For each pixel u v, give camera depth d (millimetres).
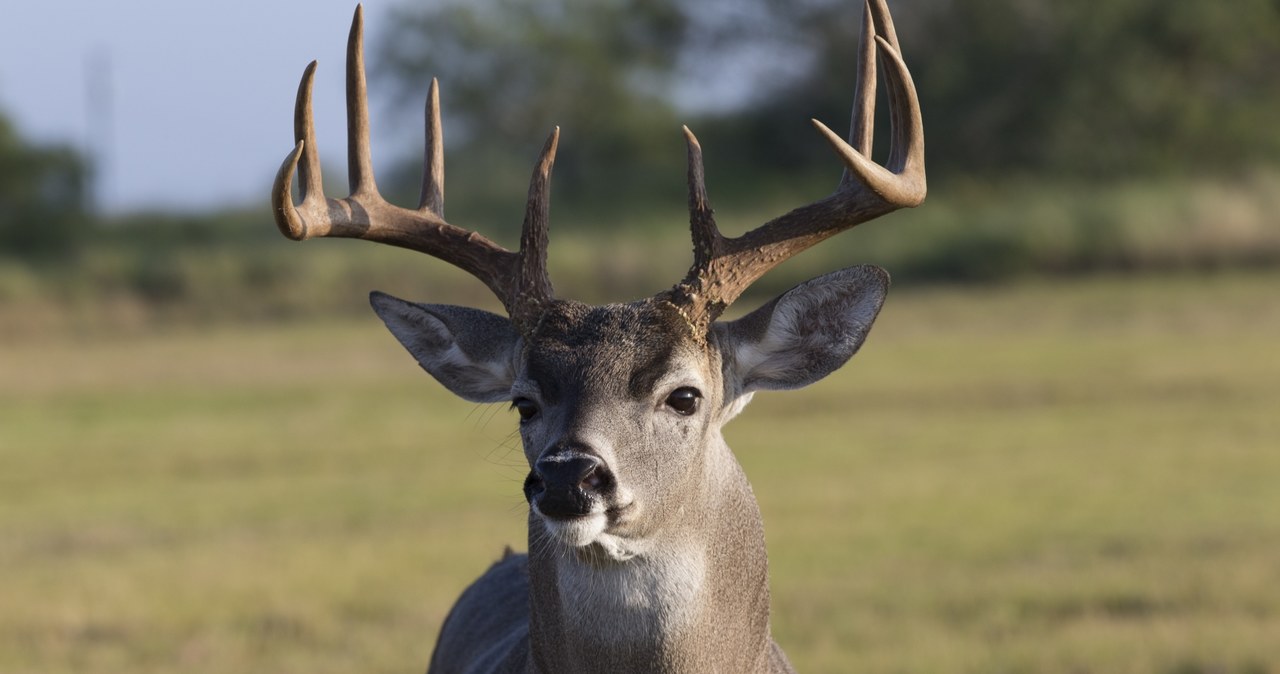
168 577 50531
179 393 103750
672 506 22562
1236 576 45688
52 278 162750
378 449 78688
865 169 22688
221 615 45625
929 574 47781
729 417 24391
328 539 56250
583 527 21594
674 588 22906
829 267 153625
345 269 161250
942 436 75312
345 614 45312
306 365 117688
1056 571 47531
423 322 25891
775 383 24516
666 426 22547
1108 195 177000
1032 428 76438
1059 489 61094
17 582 50312
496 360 25016
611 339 22766
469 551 53500
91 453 79188
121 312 156125
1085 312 125375
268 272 161625
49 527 60312
